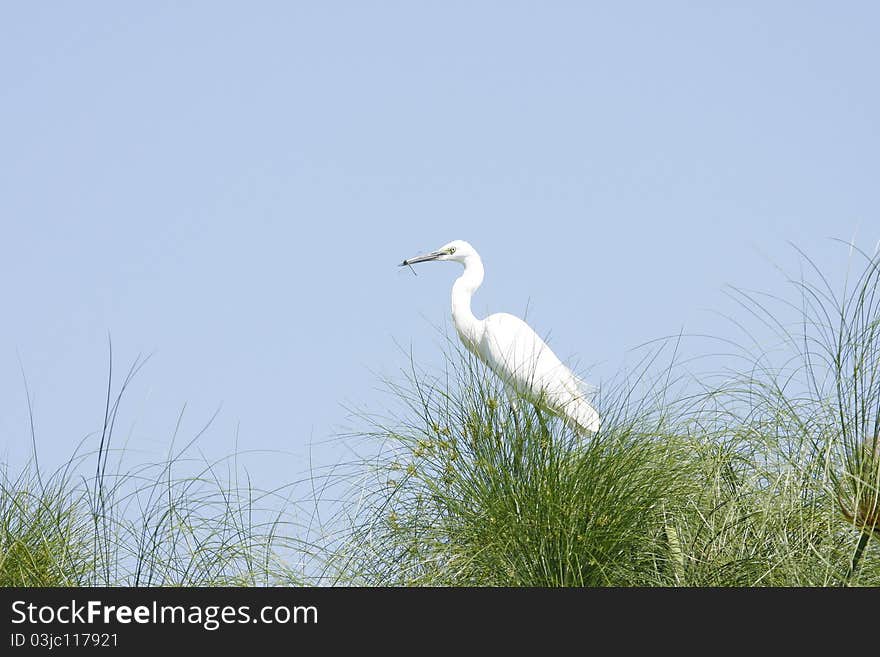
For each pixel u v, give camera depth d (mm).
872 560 12586
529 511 12516
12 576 12625
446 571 12859
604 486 12648
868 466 11695
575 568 12414
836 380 11898
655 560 12859
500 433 13086
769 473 12984
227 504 13281
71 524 13016
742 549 12875
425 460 13281
